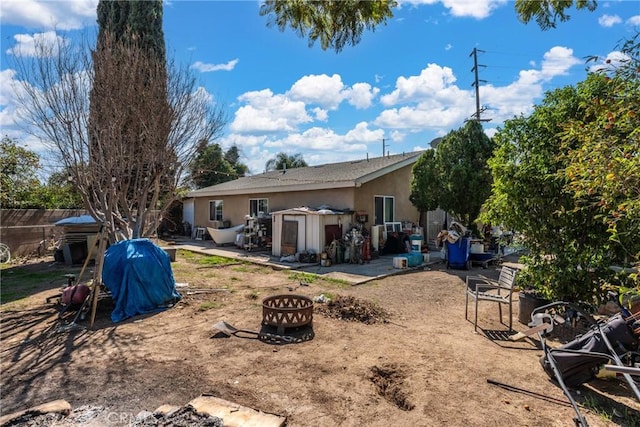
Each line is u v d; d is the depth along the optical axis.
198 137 8.05
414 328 5.04
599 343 3.25
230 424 2.66
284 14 3.31
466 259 9.80
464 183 10.84
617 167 2.64
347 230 11.52
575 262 4.69
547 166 4.77
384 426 2.72
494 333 4.82
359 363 3.85
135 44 7.68
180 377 3.53
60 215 13.23
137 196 7.46
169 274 6.35
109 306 6.05
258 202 15.32
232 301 6.44
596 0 3.23
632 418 2.81
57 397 3.17
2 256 11.08
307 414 2.88
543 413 2.89
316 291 7.24
